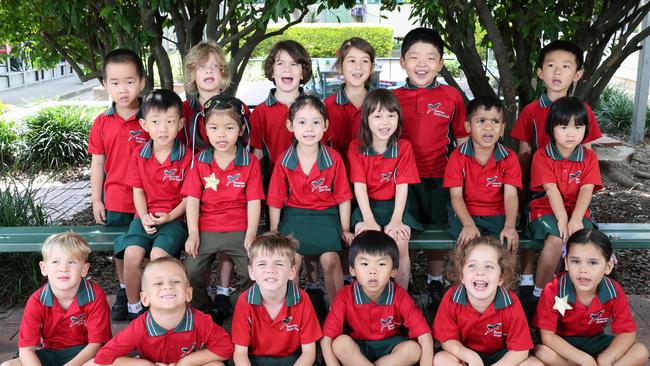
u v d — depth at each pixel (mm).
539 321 3268
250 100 10469
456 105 4086
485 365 3244
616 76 15609
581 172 3740
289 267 3107
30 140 8102
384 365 3143
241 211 3674
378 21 19562
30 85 17578
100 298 3215
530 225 3828
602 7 4977
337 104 4035
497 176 3803
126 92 3898
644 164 8133
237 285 4445
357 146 3752
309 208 3699
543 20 4082
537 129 4137
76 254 3105
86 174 7848
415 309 3254
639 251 5086
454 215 3896
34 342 3154
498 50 4301
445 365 3150
